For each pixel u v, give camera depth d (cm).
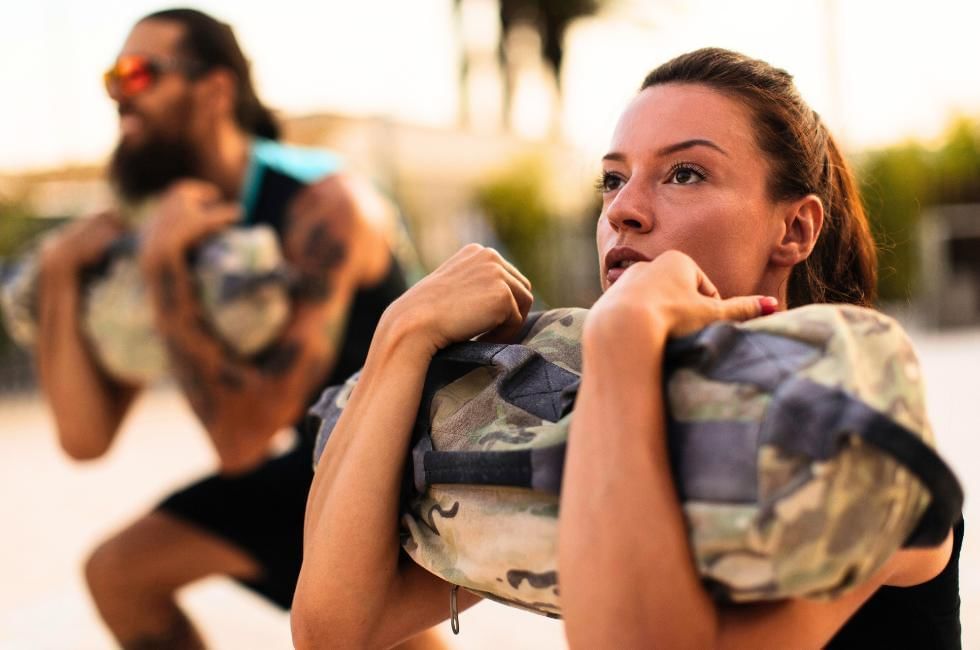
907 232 1568
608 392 98
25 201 1388
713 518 92
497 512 109
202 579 236
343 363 254
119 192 264
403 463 124
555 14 2306
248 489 238
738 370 95
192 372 240
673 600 93
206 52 260
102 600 230
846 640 124
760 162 125
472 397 121
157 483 722
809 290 147
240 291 235
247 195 256
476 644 360
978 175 1722
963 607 347
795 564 89
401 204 1725
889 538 91
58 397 263
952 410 733
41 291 265
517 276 133
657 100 125
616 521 95
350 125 1680
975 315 1512
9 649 389
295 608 129
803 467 89
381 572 125
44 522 618
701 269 122
